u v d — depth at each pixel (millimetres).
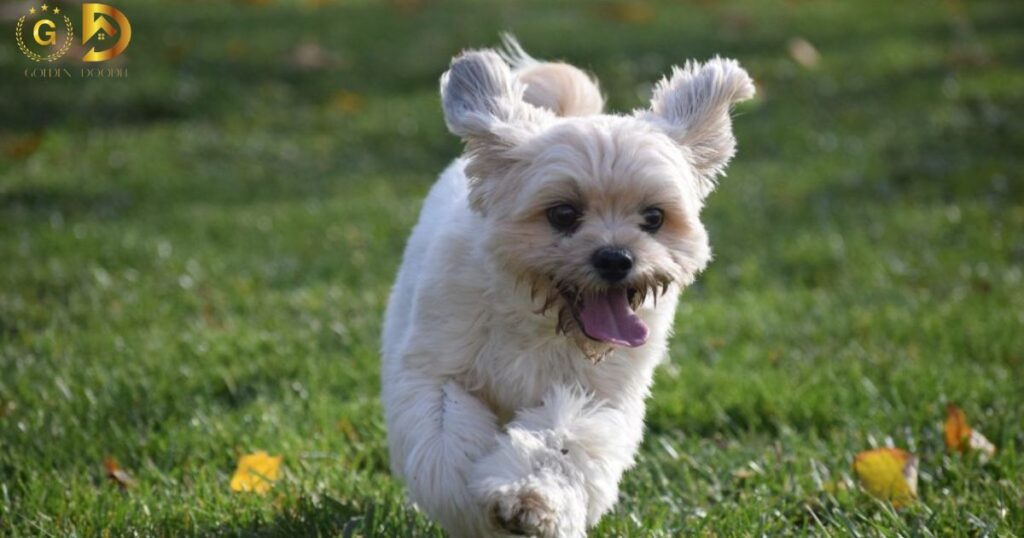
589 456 4148
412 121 12578
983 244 9109
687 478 5273
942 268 8641
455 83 4668
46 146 11648
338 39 15234
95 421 5824
